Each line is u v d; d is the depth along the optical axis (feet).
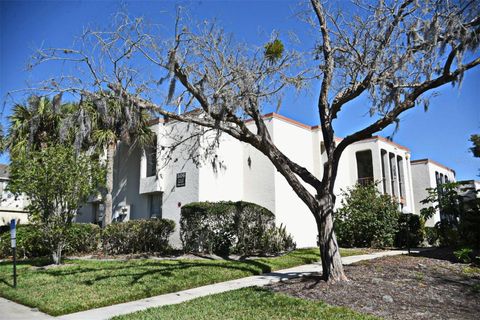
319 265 41.63
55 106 28.76
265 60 31.60
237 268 36.81
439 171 97.30
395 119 30.27
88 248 53.93
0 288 31.37
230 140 59.21
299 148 62.39
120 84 29.37
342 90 33.37
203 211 47.75
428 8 28.30
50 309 24.29
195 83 30.89
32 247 53.78
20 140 53.36
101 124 50.67
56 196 42.88
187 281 31.68
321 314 21.95
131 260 43.91
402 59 28.91
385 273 32.48
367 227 55.67
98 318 22.71
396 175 77.71
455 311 22.66
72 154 42.55
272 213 53.52
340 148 31.63
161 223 51.26
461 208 50.37
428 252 46.47
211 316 22.02
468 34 26.71
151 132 56.29
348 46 32.76
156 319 21.57
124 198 62.80
